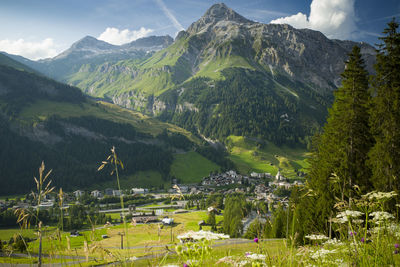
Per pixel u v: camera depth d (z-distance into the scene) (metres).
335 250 4.06
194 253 2.66
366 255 3.50
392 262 3.30
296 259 3.76
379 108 28.98
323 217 14.34
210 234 2.71
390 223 3.56
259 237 4.28
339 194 16.83
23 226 3.08
